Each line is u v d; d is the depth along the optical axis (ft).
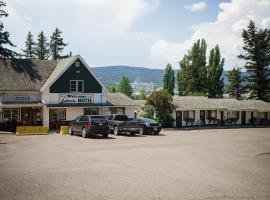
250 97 272.31
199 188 41.01
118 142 94.48
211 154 72.08
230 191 39.86
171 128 163.94
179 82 288.30
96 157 65.26
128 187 41.19
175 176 47.83
